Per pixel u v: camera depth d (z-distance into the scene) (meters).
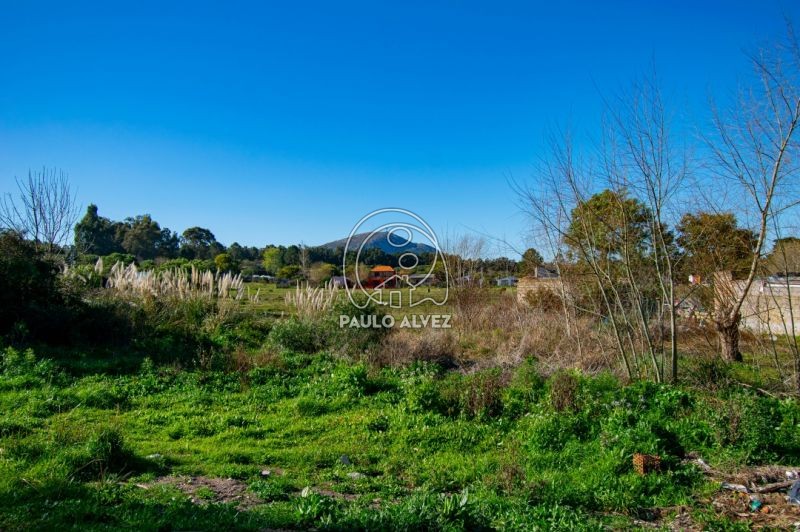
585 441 7.12
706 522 4.84
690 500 5.42
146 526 4.12
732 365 10.73
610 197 10.60
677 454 6.66
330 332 13.24
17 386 8.90
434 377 10.82
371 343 12.62
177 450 6.75
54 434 6.47
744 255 11.33
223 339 13.63
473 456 6.86
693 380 9.65
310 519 4.44
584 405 8.05
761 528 4.75
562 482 5.80
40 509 4.41
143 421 7.89
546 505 5.15
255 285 28.19
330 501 4.77
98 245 41.66
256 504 4.99
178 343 12.62
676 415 7.93
